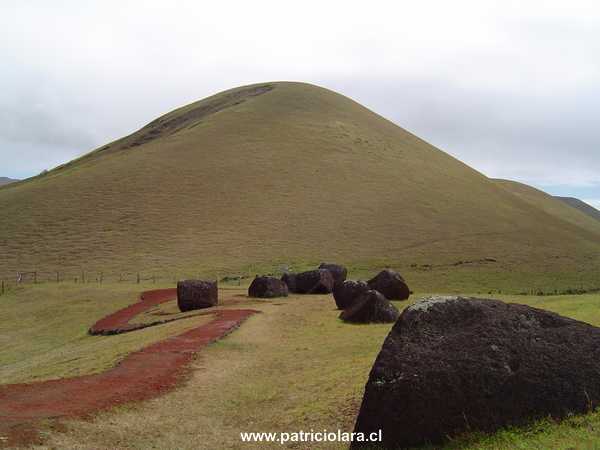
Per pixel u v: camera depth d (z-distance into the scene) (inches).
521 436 361.1
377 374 410.9
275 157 3535.9
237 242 2458.2
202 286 1286.9
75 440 437.7
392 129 4690.0
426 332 422.0
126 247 2406.5
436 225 2829.7
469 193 3540.8
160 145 3946.9
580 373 387.9
